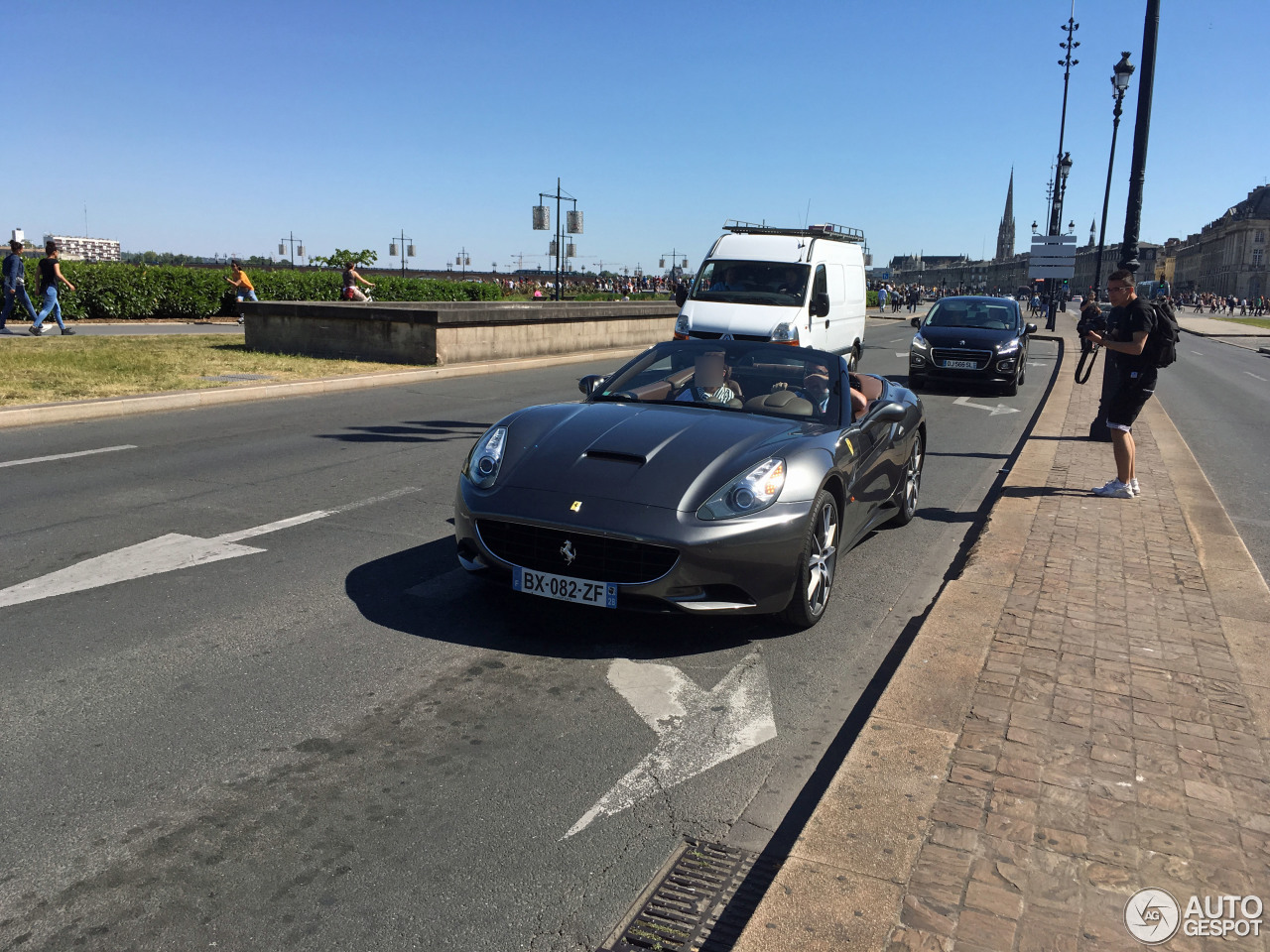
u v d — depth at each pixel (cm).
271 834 263
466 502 419
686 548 380
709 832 276
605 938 228
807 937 214
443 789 291
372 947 221
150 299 2322
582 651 405
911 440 631
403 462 794
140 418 984
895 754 300
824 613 468
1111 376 959
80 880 240
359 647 398
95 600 443
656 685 375
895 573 545
